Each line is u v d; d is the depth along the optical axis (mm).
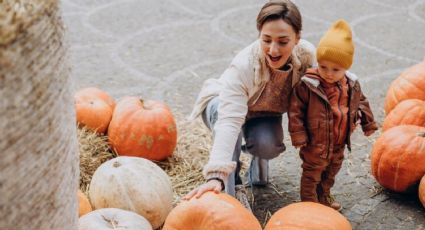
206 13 7191
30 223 1486
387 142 3545
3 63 1306
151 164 3285
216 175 2820
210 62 5793
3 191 1378
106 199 3096
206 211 2693
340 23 2914
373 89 5191
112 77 5410
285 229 2758
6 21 1337
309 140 3145
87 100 3891
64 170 1599
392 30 6652
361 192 3699
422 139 3482
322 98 3008
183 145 4105
